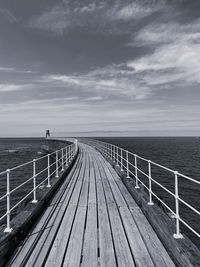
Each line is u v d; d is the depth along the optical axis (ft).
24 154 187.83
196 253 10.28
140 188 22.90
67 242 13.33
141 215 17.71
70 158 50.08
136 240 13.61
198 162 117.29
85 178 32.91
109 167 43.65
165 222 13.71
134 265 11.09
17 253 12.04
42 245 12.88
